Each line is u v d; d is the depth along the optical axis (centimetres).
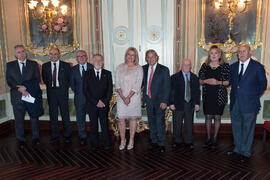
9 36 490
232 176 276
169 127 461
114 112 483
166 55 468
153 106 351
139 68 344
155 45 468
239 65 319
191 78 358
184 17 448
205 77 359
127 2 463
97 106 346
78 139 425
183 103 360
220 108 355
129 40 471
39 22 482
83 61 388
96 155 345
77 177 275
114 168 300
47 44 488
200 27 447
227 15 438
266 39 437
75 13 472
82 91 382
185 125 372
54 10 467
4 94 498
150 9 461
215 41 448
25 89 366
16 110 373
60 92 390
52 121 399
